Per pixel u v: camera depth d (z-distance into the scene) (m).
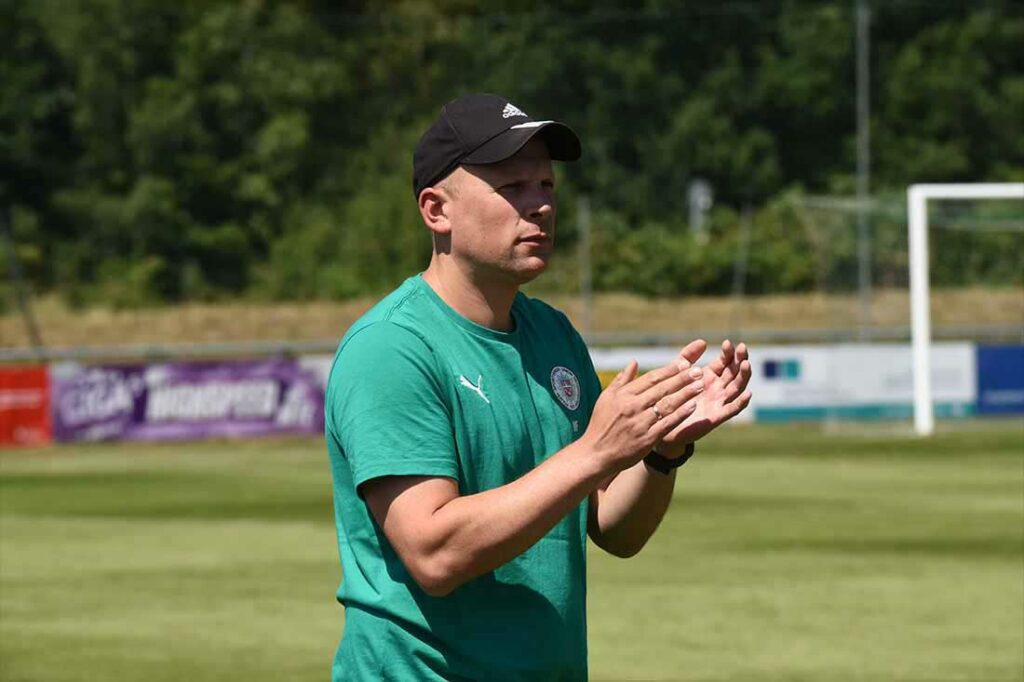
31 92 145.88
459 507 10.26
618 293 127.12
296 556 39.94
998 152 152.75
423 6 158.00
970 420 74.88
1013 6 155.38
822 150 152.38
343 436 10.76
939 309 112.50
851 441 67.81
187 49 147.00
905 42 154.88
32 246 138.62
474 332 11.05
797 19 152.75
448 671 10.88
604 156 149.00
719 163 148.00
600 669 27.19
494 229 10.89
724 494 51.09
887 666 27.23
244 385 73.62
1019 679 26.27
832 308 97.62
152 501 51.78
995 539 41.31
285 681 26.53
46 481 58.41
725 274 129.50
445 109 11.14
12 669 27.52
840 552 39.41
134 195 140.38
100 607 33.38
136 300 131.12
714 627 30.61
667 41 153.38
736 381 11.55
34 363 106.44
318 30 152.25
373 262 136.62
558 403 11.32
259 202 145.88
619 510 11.93
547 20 151.88
